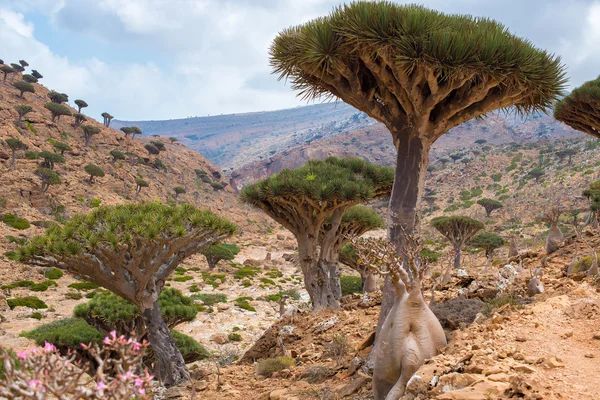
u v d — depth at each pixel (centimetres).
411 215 980
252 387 1041
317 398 830
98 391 263
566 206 10319
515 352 621
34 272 5162
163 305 2248
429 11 920
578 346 637
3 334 2806
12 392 249
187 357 2241
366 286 1944
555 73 934
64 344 1800
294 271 7712
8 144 8256
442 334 698
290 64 989
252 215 14688
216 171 16938
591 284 942
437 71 891
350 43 888
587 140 18325
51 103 11244
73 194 8762
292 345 1423
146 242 1538
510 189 15312
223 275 6288
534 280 980
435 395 560
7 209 7056
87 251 1539
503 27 931
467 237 3750
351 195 1803
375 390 698
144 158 13438
